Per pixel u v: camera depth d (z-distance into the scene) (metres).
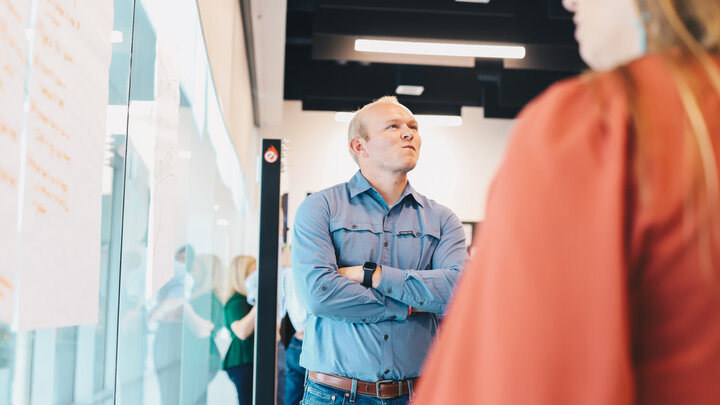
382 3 5.72
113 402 1.56
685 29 0.47
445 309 1.83
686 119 0.42
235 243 6.50
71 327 1.42
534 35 5.95
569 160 0.42
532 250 0.40
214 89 3.04
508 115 8.20
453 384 0.43
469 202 8.07
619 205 0.40
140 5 1.76
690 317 0.40
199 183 4.21
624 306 0.39
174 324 3.27
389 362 1.79
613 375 0.37
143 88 1.78
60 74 0.76
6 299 0.61
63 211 0.79
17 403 1.17
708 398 0.40
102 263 1.56
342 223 1.92
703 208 0.40
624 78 0.45
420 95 7.71
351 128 2.08
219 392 4.71
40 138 0.70
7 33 0.59
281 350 2.12
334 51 5.98
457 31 5.87
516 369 0.39
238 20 4.29
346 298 1.79
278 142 2.16
